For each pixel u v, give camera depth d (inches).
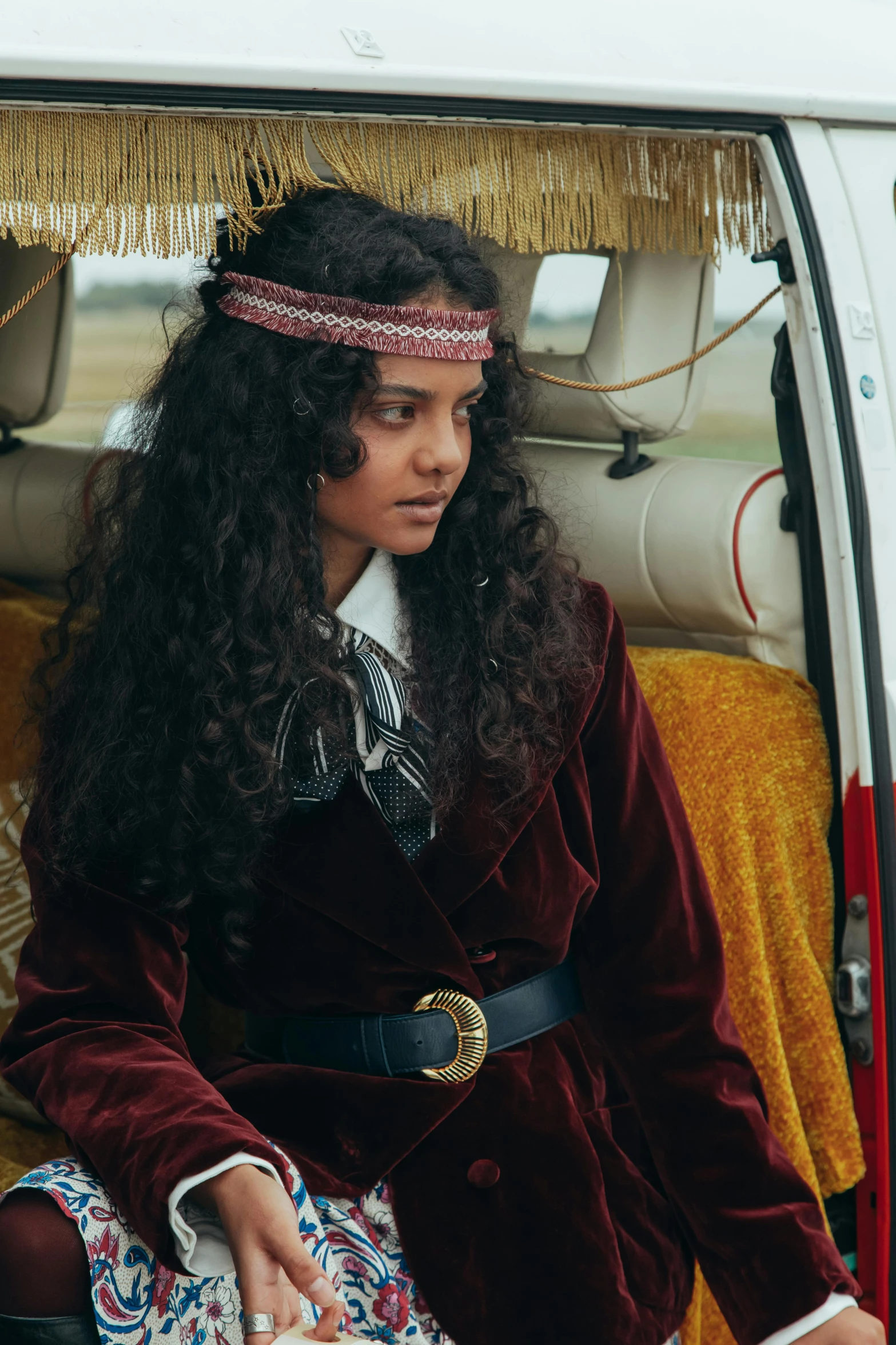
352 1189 53.9
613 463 82.2
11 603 85.1
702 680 73.0
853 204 68.6
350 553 57.2
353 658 55.6
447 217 56.0
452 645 56.9
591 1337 53.6
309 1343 44.2
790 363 71.2
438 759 55.6
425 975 55.5
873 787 68.2
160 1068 50.8
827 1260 55.3
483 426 59.1
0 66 47.2
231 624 54.2
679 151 64.9
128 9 49.6
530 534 59.2
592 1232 54.7
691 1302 63.4
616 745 60.2
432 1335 54.1
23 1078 52.9
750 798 70.7
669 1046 58.4
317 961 55.7
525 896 56.5
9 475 95.7
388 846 55.0
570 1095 57.2
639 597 79.4
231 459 54.1
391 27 54.6
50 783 57.0
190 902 55.9
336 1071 55.6
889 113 69.9
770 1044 69.6
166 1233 46.7
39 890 56.0
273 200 54.4
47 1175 49.2
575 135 61.2
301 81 51.9
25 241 49.9
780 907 70.9
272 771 53.3
